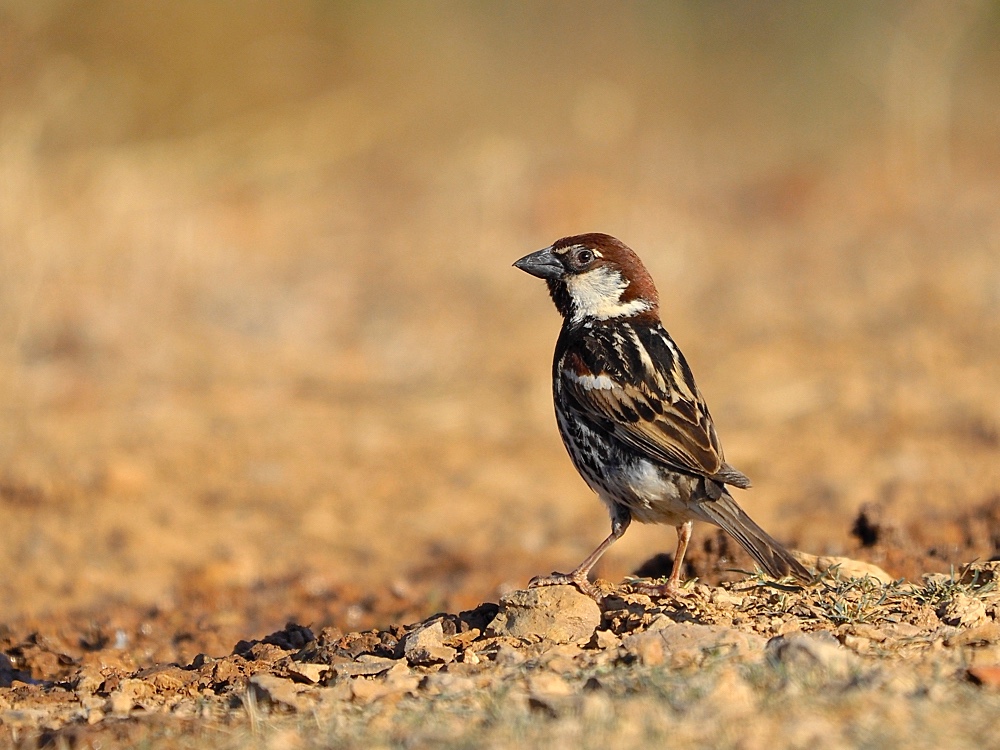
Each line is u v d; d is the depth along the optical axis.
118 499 13.07
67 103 21.02
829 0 29.59
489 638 7.29
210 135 23.44
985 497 11.81
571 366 8.53
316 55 25.22
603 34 30.20
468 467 13.86
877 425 14.06
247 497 13.21
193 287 18.28
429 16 28.12
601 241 9.03
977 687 5.54
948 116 24.52
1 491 13.08
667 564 9.00
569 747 5.09
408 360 16.77
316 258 20.23
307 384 16.14
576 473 13.73
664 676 5.86
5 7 20.48
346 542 12.20
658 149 25.25
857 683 5.56
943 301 17.36
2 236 16.11
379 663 6.83
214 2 24.39
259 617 10.32
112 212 18.72
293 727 5.82
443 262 19.97
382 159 25.19
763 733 5.06
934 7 24.17
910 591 7.67
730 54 30.09
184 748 5.73
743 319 17.41
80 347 16.45
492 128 26.11
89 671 7.73
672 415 8.16
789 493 12.59
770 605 7.62
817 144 25.36
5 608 10.77
